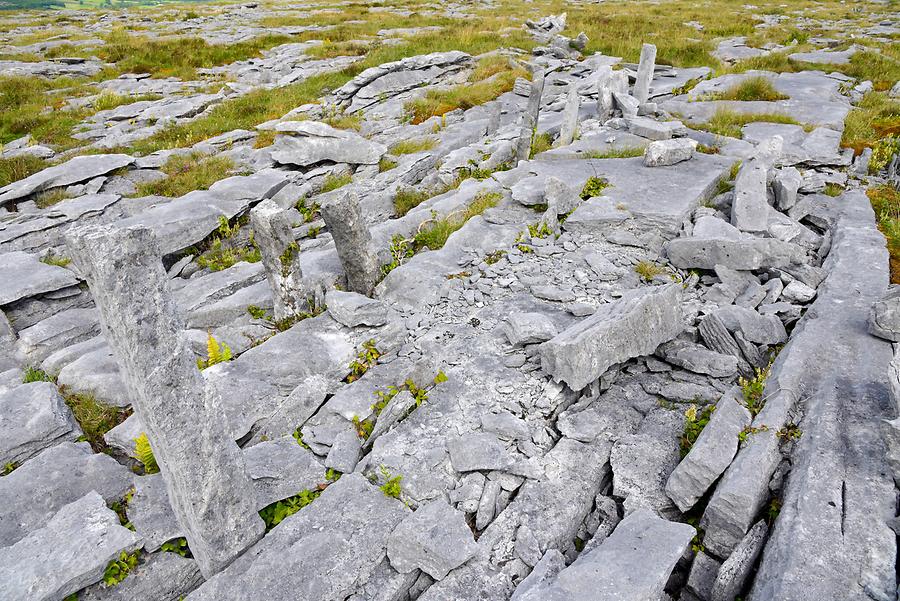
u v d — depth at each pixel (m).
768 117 14.50
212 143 15.87
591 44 26.31
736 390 5.97
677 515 5.12
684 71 21.44
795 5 39.34
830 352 6.14
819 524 4.26
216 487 4.27
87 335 8.89
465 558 4.50
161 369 3.77
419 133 16.78
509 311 7.73
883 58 20.66
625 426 5.96
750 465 4.89
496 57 23.62
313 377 6.52
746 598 4.32
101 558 4.49
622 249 9.09
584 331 6.11
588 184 10.74
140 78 23.39
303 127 14.84
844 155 12.52
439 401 6.27
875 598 3.76
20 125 17.69
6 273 9.72
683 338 7.01
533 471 5.42
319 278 8.61
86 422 6.50
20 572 4.36
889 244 8.59
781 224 9.27
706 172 11.12
